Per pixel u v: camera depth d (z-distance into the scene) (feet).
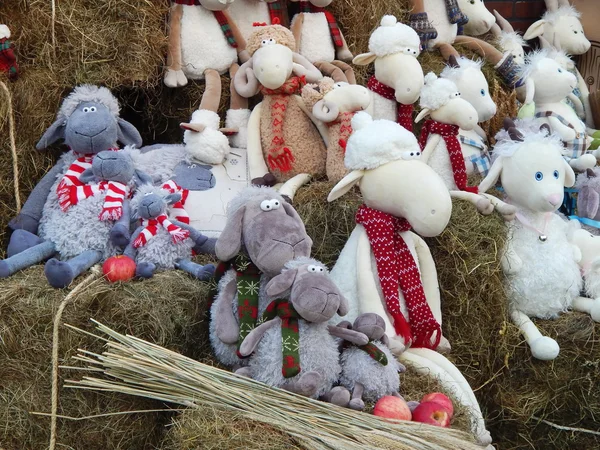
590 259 10.36
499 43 13.61
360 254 8.91
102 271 8.72
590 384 9.65
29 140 9.99
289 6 11.81
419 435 7.19
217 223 9.86
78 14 9.99
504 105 12.14
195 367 7.77
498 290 9.70
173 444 7.31
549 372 9.76
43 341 8.13
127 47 10.21
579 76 14.24
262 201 8.29
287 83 10.46
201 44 10.78
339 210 9.62
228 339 8.18
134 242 9.04
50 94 9.96
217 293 8.59
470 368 9.71
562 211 11.67
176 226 9.16
